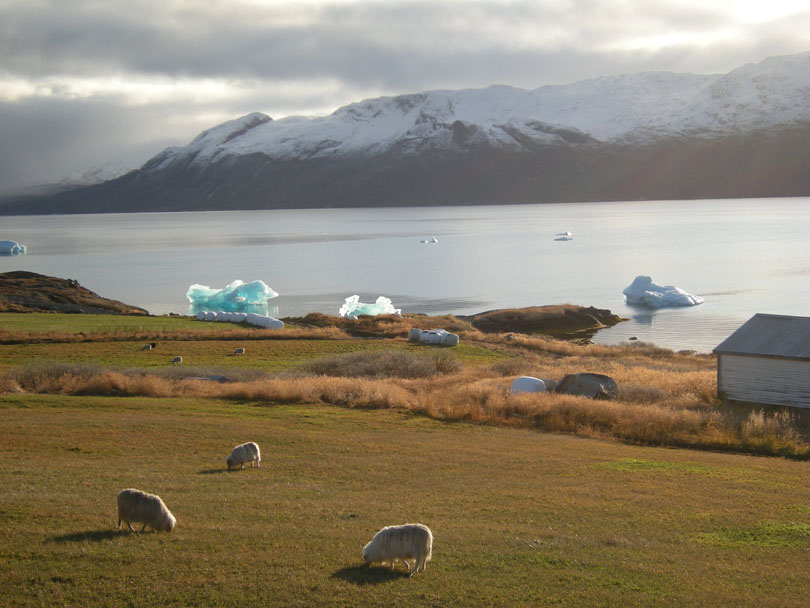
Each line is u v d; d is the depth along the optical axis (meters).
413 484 20.70
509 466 23.64
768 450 28.62
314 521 15.98
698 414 33.34
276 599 11.55
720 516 18.22
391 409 34.66
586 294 127.56
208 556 13.20
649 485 21.42
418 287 140.25
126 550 13.25
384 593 11.88
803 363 38.19
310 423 30.31
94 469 20.38
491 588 12.38
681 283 134.62
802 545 16.03
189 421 29.05
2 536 13.67
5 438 24.17
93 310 97.81
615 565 14.01
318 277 158.62
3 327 63.97
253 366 50.62
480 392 37.69
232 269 177.12
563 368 51.47
